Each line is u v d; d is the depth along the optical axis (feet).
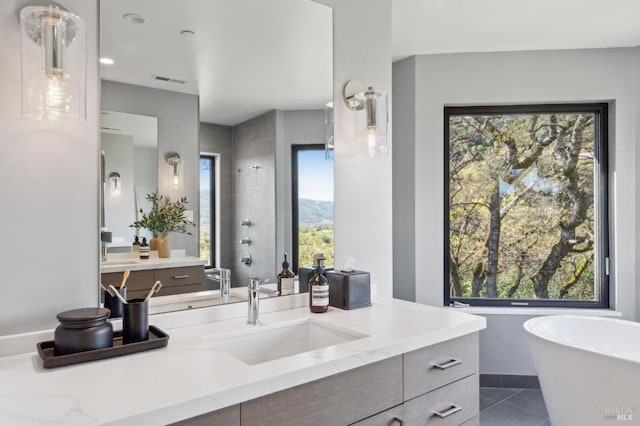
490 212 10.71
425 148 10.42
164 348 4.21
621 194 9.95
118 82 4.83
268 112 6.13
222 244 5.70
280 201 6.24
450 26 8.74
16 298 4.11
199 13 5.49
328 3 6.61
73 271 4.44
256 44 5.99
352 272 6.31
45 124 4.29
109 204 4.73
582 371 7.14
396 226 10.85
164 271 5.16
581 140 10.46
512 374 10.18
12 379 3.41
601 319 8.91
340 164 6.82
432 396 4.83
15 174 4.11
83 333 3.82
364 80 7.07
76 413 2.81
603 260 10.28
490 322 10.23
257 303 5.26
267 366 3.70
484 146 10.74
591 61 10.04
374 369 4.26
